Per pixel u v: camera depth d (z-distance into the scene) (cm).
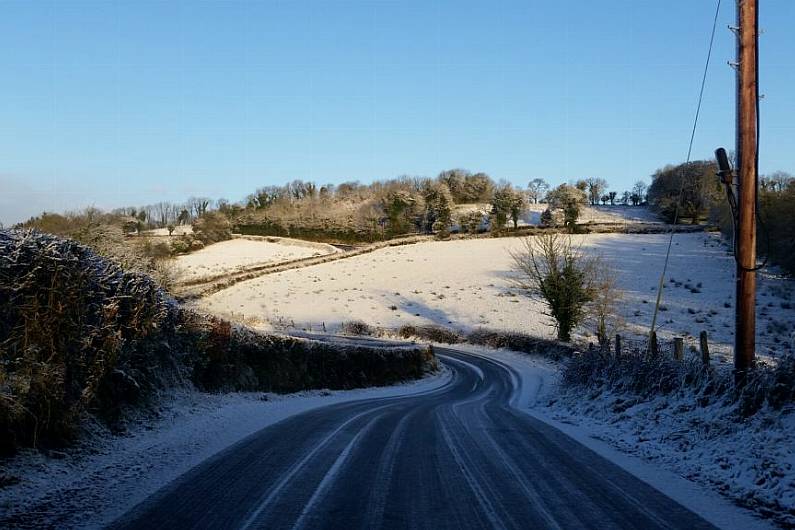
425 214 9769
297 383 2053
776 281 5016
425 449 919
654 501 646
